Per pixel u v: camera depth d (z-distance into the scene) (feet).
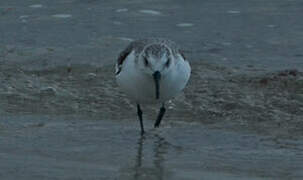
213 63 54.13
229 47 58.39
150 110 45.01
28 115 43.52
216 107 45.16
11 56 56.08
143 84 39.60
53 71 52.70
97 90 48.42
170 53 38.96
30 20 65.82
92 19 66.08
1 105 45.24
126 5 70.23
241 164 34.81
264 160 35.40
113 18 66.39
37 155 36.11
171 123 42.60
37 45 58.90
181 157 36.09
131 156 36.22
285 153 36.55
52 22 65.36
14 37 61.05
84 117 43.47
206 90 47.91
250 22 64.69
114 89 48.62
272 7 68.95
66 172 33.37
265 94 47.03
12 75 51.44
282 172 33.53
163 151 37.17
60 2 71.36
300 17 65.72
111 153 36.70
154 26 64.03
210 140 39.04
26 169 33.73
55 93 47.65
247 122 42.45
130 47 40.88
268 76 50.44
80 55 56.24
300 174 33.22
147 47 39.01
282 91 47.47
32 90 48.29
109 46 58.65
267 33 61.72
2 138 39.04
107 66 53.62
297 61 54.80
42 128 41.04
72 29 63.41
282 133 40.19
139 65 39.09
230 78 50.44
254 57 55.88
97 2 71.31
